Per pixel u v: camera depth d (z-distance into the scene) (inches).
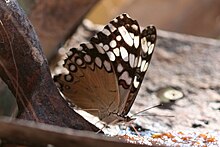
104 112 19.3
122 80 19.1
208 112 21.0
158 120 20.5
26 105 17.9
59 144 16.2
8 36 17.8
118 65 19.1
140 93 21.8
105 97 19.3
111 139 16.1
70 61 19.2
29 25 18.0
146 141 18.4
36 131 16.1
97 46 19.1
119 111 19.3
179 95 21.8
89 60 19.1
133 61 19.1
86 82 19.2
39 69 18.0
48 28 21.7
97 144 16.1
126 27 19.1
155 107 21.1
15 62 17.9
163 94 21.8
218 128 20.2
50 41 21.9
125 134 19.2
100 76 19.1
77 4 21.8
